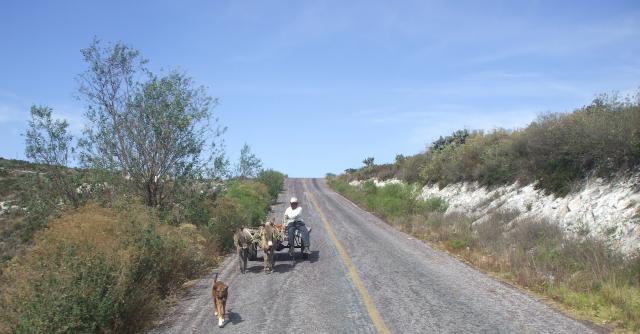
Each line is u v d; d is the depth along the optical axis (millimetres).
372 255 13750
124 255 8227
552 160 16094
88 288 6941
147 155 14664
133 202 12992
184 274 11172
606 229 11320
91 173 13891
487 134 25828
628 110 13391
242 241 12102
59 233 8766
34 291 6465
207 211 16062
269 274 11688
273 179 43000
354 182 57969
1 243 12523
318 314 7910
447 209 22766
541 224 13297
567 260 10492
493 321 7180
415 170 33188
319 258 13641
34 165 13352
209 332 7246
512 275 10562
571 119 15906
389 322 7293
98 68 14242
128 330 7461
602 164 13719
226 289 7832
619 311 7316
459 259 13031
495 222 15914
